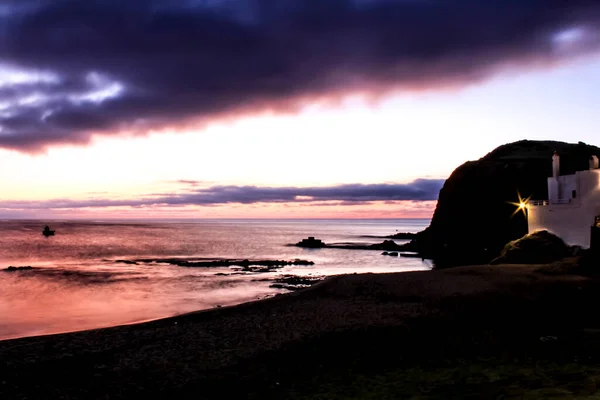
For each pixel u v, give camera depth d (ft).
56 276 171.12
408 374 40.42
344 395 35.35
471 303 81.97
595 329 58.44
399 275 118.32
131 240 462.19
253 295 125.70
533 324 63.77
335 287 104.06
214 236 578.66
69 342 61.21
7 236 531.91
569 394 29.58
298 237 565.12
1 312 102.01
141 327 72.02
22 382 44.52
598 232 114.93
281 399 36.09
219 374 45.52
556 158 157.58
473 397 31.30
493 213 238.89
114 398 39.45
